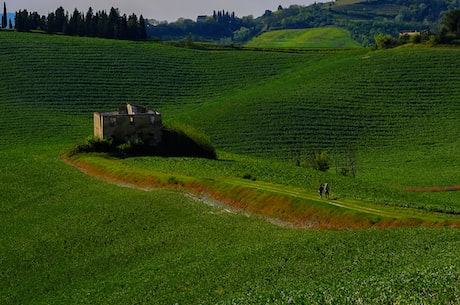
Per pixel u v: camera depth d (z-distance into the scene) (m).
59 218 72.19
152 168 92.69
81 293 50.84
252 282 44.84
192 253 56.47
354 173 128.75
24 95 195.12
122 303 46.34
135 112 114.38
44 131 166.12
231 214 70.38
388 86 190.12
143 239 63.09
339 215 64.31
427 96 182.88
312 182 86.75
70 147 119.75
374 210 65.31
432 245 47.72
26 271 58.47
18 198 83.00
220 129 166.50
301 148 155.12
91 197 80.31
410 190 115.62
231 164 97.56
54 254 61.69
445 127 165.00
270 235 59.81
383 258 45.16
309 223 65.12
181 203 74.38
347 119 171.00
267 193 73.00
